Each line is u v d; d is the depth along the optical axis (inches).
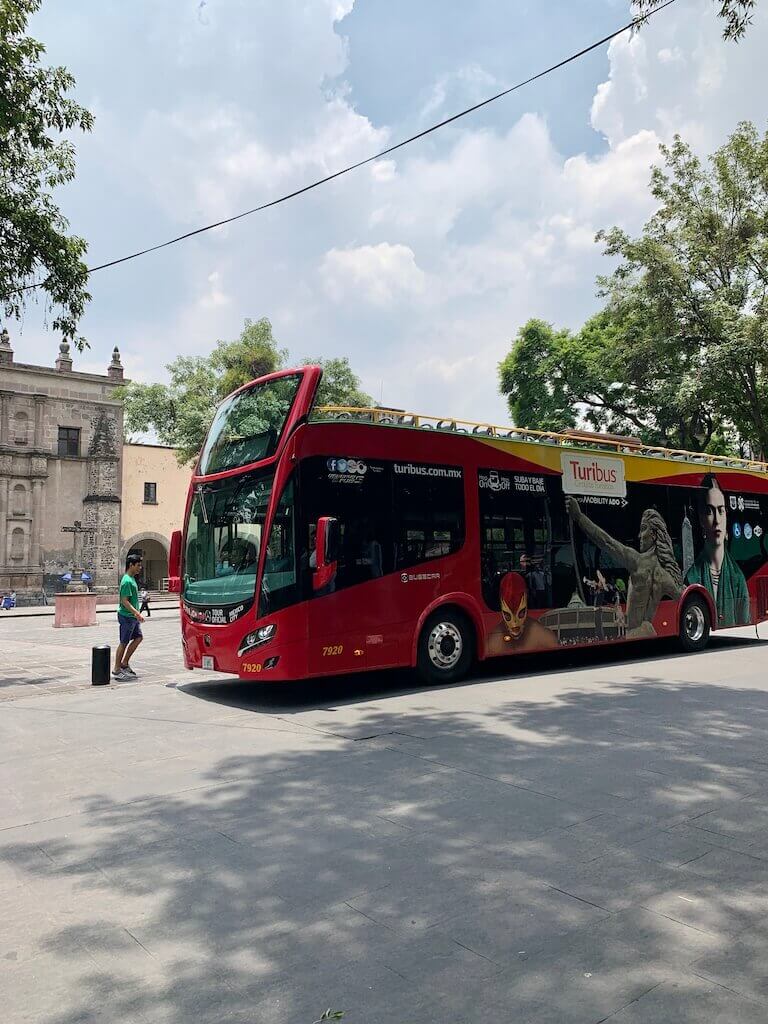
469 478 403.5
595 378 1133.1
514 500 422.6
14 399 1465.3
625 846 171.5
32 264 439.2
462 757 246.5
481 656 398.6
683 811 194.1
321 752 256.8
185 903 146.8
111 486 1549.0
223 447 382.0
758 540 581.6
